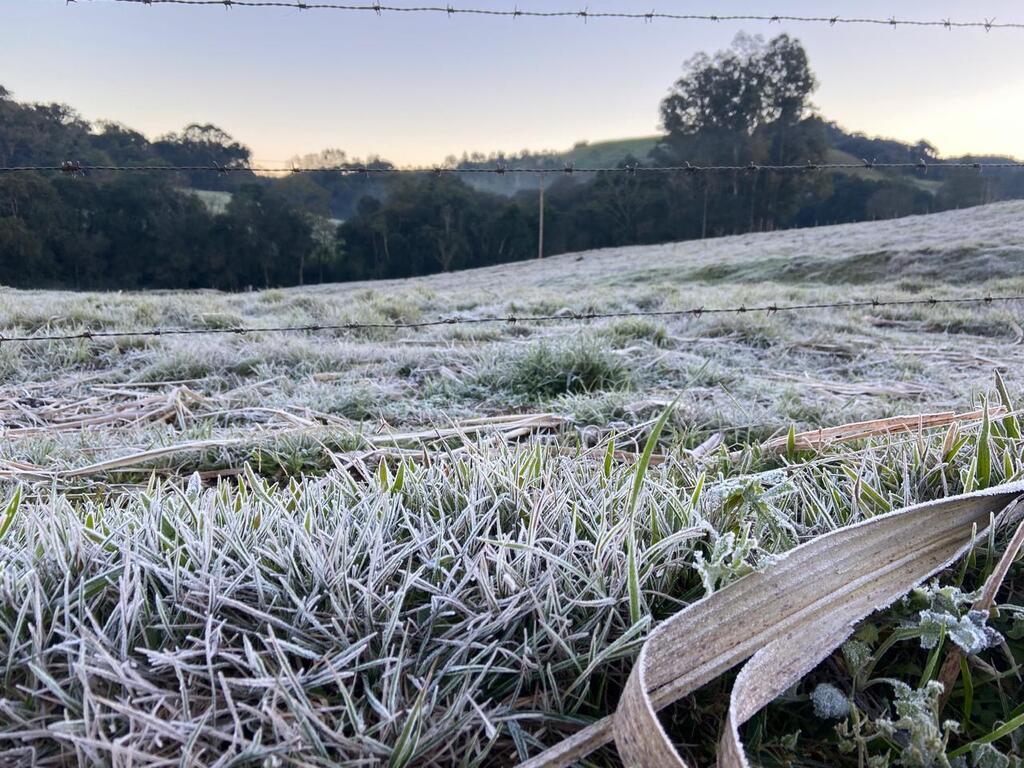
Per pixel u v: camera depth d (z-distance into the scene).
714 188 43.16
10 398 3.70
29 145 18.81
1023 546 1.39
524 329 6.57
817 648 1.06
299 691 0.93
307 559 1.24
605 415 3.12
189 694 0.98
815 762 1.06
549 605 1.15
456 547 1.33
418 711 0.91
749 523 1.37
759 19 3.75
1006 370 4.47
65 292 12.13
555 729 1.05
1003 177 24.97
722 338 5.75
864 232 23.55
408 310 8.28
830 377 4.45
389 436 2.69
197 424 3.20
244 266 35.06
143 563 1.14
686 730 1.12
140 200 29.25
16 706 0.94
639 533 1.40
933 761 0.93
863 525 1.19
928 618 1.10
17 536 1.39
